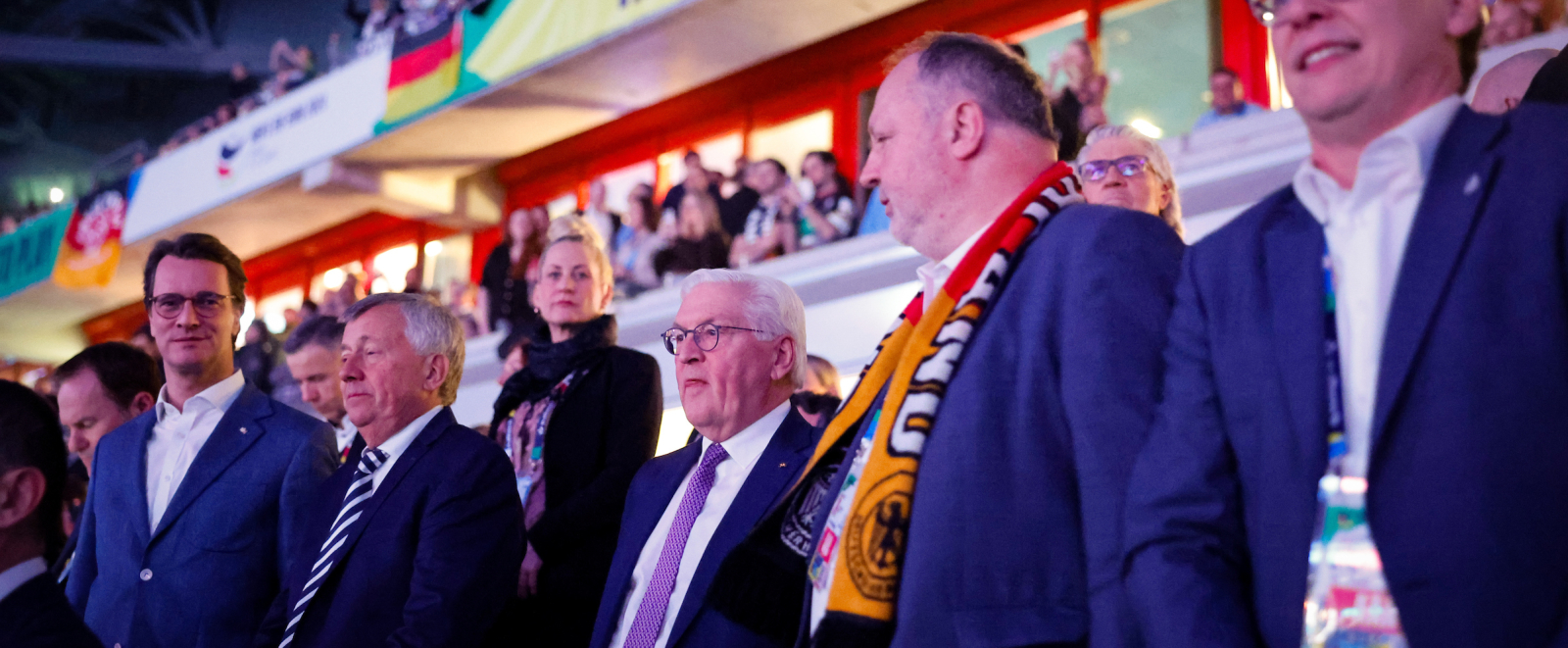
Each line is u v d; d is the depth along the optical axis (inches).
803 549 63.6
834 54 310.7
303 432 109.3
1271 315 45.5
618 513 101.6
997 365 52.1
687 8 267.0
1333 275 44.5
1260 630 42.7
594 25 283.9
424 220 387.5
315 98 367.2
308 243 458.9
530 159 385.4
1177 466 46.1
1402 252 41.7
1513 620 36.1
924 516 50.3
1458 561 37.0
